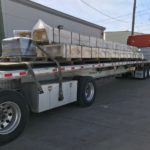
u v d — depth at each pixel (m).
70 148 3.00
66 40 4.65
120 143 3.14
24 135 3.44
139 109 4.92
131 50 8.46
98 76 6.27
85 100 5.03
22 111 3.41
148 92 6.99
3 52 4.40
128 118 4.27
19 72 3.55
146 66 10.62
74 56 4.67
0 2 7.66
